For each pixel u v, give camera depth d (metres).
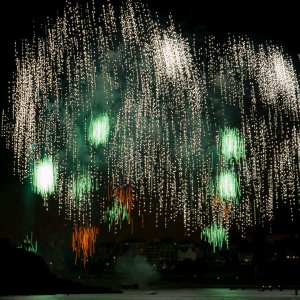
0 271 74.25
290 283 104.31
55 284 75.31
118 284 100.31
